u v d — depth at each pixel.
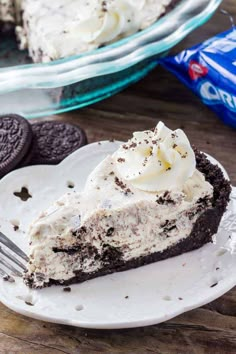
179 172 0.51
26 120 0.60
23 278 0.51
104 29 0.63
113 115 0.64
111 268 0.51
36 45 0.68
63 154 0.59
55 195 0.56
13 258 0.52
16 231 0.54
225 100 0.61
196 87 0.64
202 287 0.50
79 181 0.57
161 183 0.51
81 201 0.51
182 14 0.64
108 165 0.53
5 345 0.49
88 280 0.51
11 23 0.73
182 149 0.52
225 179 0.53
